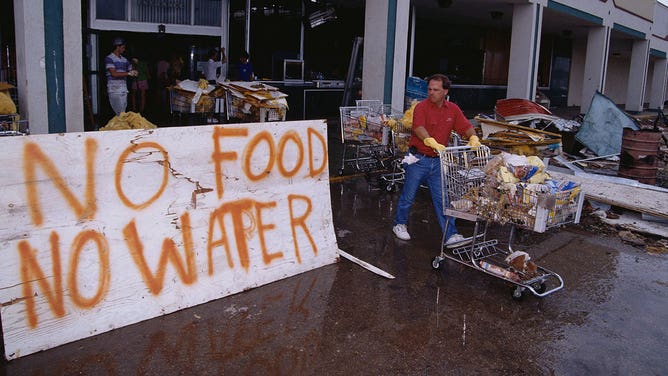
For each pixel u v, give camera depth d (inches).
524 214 172.7
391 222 264.4
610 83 1320.1
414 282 194.4
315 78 644.7
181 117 448.5
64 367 132.3
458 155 210.4
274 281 187.6
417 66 800.3
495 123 354.6
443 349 149.7
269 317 162.7
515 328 163.9
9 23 434.3
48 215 140.1
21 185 135.5
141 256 156.6
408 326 161.8
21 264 135.5
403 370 138.6
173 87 391.5
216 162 173.2
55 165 140.8
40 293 138.4
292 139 194.1
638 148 347.6
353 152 420.5
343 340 151.8
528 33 589.9
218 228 174.1
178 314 161.6
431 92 213.2
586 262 224.7
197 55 551.8
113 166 151.3
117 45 412.5
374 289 186.5
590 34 794.2
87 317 145.9
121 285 152.5
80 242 145.3
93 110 490.3
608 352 152.4
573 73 1122.7
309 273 197.6
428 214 282.4
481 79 918.4
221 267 174.2
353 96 617.3
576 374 140.9
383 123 316.8
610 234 263.6
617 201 289.4
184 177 165.9
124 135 153.1
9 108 211.9
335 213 274.8
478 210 186.5
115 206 152.1
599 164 401.4
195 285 167.6
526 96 602.9
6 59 411.8
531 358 147.3
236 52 570.9
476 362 144.2
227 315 162.9
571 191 174.2
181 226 165.5
